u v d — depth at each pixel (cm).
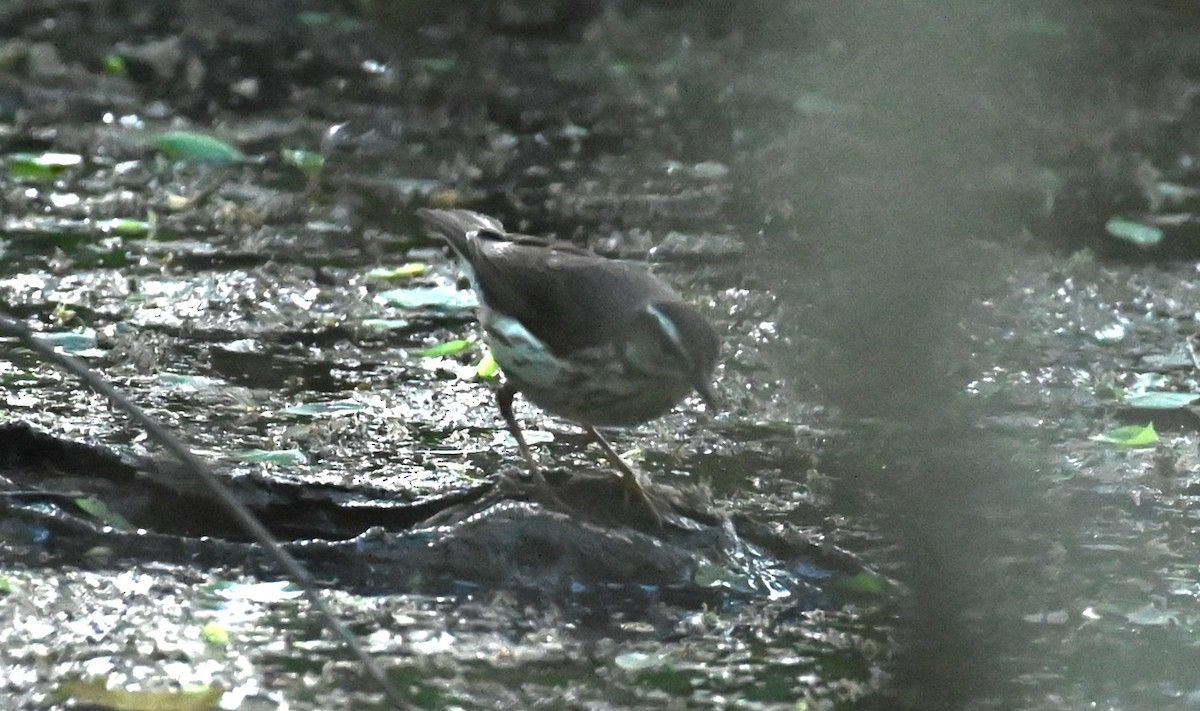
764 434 1198
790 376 1297
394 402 1238
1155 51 2342
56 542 956
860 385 1277
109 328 1355
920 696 859
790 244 1577
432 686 838
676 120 2058
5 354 1279
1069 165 1888
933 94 1952
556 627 912
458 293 1479
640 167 1880
